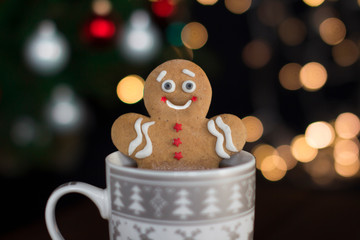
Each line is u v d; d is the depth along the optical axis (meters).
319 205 0.57
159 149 0.43
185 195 0.39
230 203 0.40
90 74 0.82
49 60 0.71
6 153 0.86
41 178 1.21
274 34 1.31
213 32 1.52
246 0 1.20
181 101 0.43
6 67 0.79
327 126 1.20
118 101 1.00
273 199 0.59
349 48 1.23
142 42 0.78
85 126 1.05
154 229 0.40
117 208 0.41
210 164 0.43
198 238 0.40
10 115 0.81
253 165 0.42
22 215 1.00
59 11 0.77
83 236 0.51
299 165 1.25
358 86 1.32
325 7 1.22
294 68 1.27
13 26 0.78
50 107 0.80
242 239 0.41
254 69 1.45
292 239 0.51
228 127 0.43
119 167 0.40
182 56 0.91
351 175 1.14
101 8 0.77
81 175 1.22
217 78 1.48
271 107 1.43
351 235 0.51
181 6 0.96
